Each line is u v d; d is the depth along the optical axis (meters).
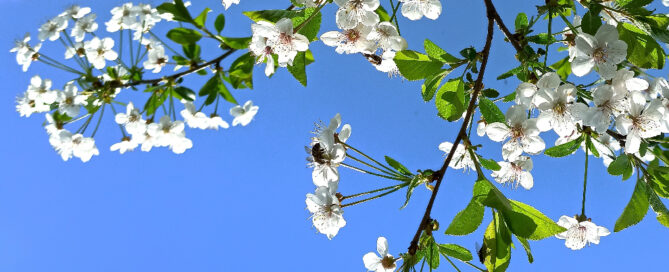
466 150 0.60
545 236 0.54
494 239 0.56
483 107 0.58
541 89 0.55
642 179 0.56
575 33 0.55
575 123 0.55
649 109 0.54
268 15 0.59
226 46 0.60
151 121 0.61
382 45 0.60
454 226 0.54
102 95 0.59
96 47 0.61
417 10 0.62
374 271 0.56
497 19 0.58
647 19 0.56
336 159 0.56
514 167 0.62
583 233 0.57
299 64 0.60
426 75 0.59
